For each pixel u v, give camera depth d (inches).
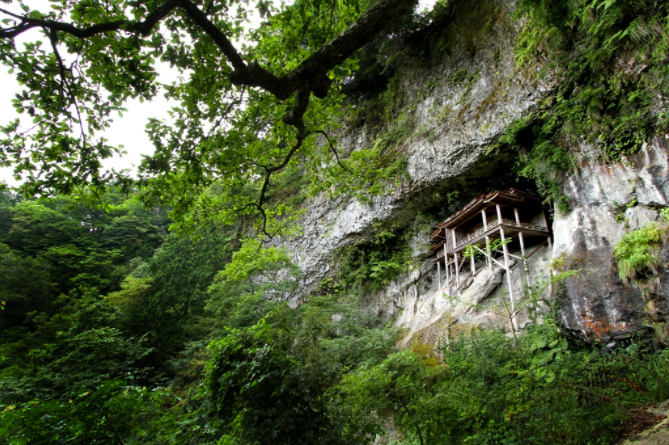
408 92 907.4
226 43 188.1
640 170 462.9
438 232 797.9
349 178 382.9
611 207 485.1
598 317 431.2
